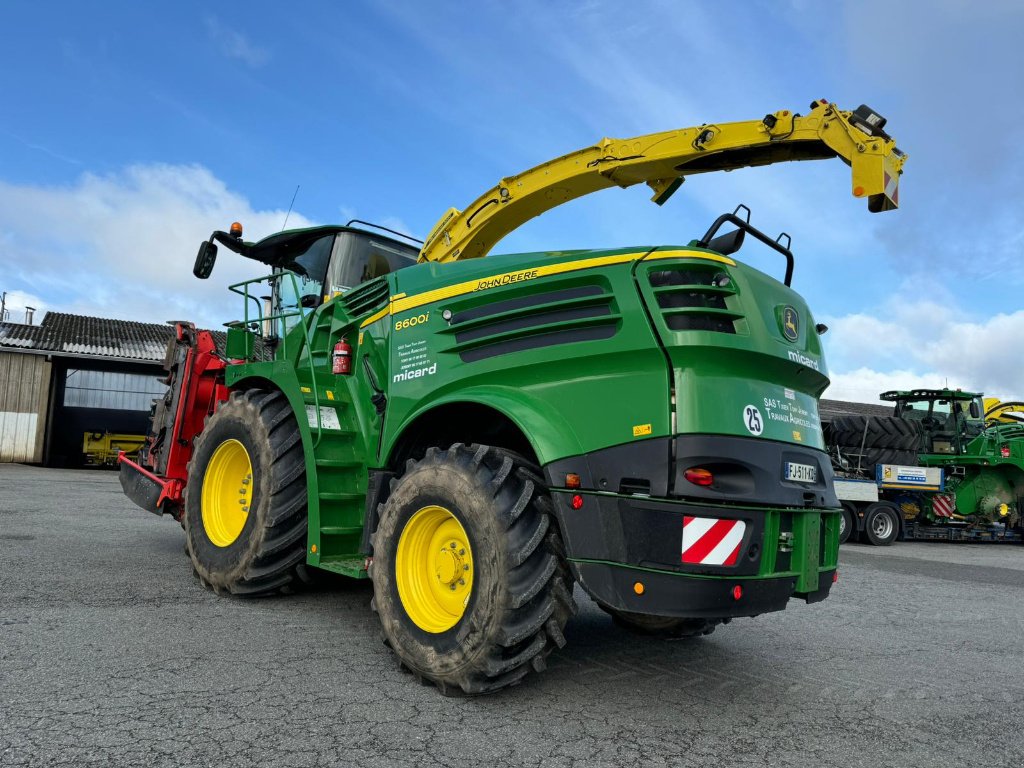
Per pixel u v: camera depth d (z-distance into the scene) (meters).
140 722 2.61
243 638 3.76
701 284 3.11
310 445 4.09
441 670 3.06
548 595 3.00
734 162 4.46
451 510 3.20
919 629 5.29
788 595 3.10
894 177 3.89
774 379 3.28
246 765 2.32
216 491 4.87
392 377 4.01
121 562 5.67
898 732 3.04
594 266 3.26
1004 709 3.46
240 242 5.79
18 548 6.10
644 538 2.85
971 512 15.08
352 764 2.37
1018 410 17.41
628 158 4.55
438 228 5.45
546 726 2.83
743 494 2.94
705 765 2.55
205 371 6.02
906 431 13.55
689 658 4.01
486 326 3.58
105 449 23.20
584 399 3.14
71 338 24.98
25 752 2.33
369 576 3.73
